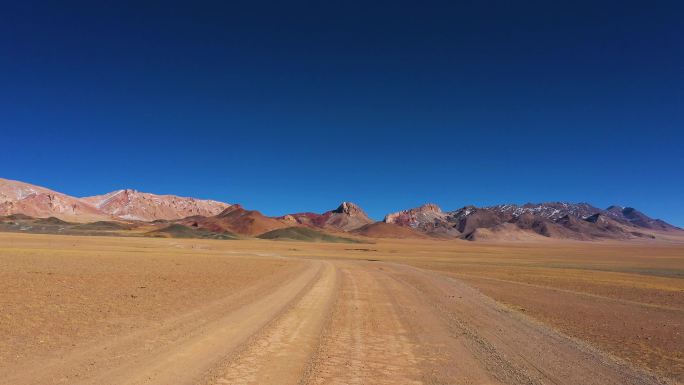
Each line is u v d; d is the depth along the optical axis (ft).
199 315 52.65
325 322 51.90
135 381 28.60
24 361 31.96
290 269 142.82
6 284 74.23
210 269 128.26
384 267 171.94
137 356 34.22
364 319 55.21
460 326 52.70
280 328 46.91
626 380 33.37
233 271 124.26
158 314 52.37
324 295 77.66
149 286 80.38
